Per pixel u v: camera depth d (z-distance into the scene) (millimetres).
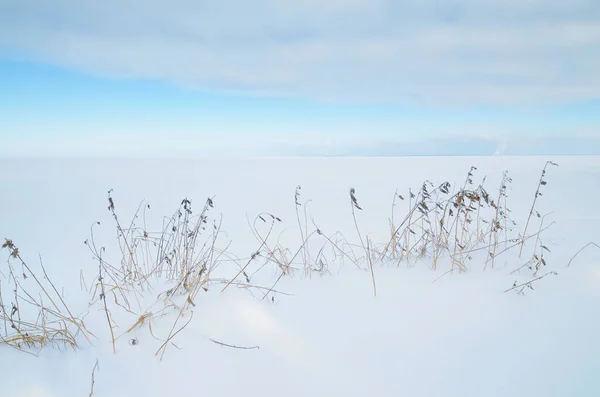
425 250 3146
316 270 2805
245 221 5633
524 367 1631
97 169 12469
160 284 2428
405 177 10492
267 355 1709
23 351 1597
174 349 1704
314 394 1498
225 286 2318
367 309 2146
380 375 1603
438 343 1814
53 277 3137
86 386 1460
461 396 1479
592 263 2838
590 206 6121
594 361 1647
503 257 3055
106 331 1834
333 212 6227
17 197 7426
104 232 4973
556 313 2061
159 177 10625
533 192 7648
